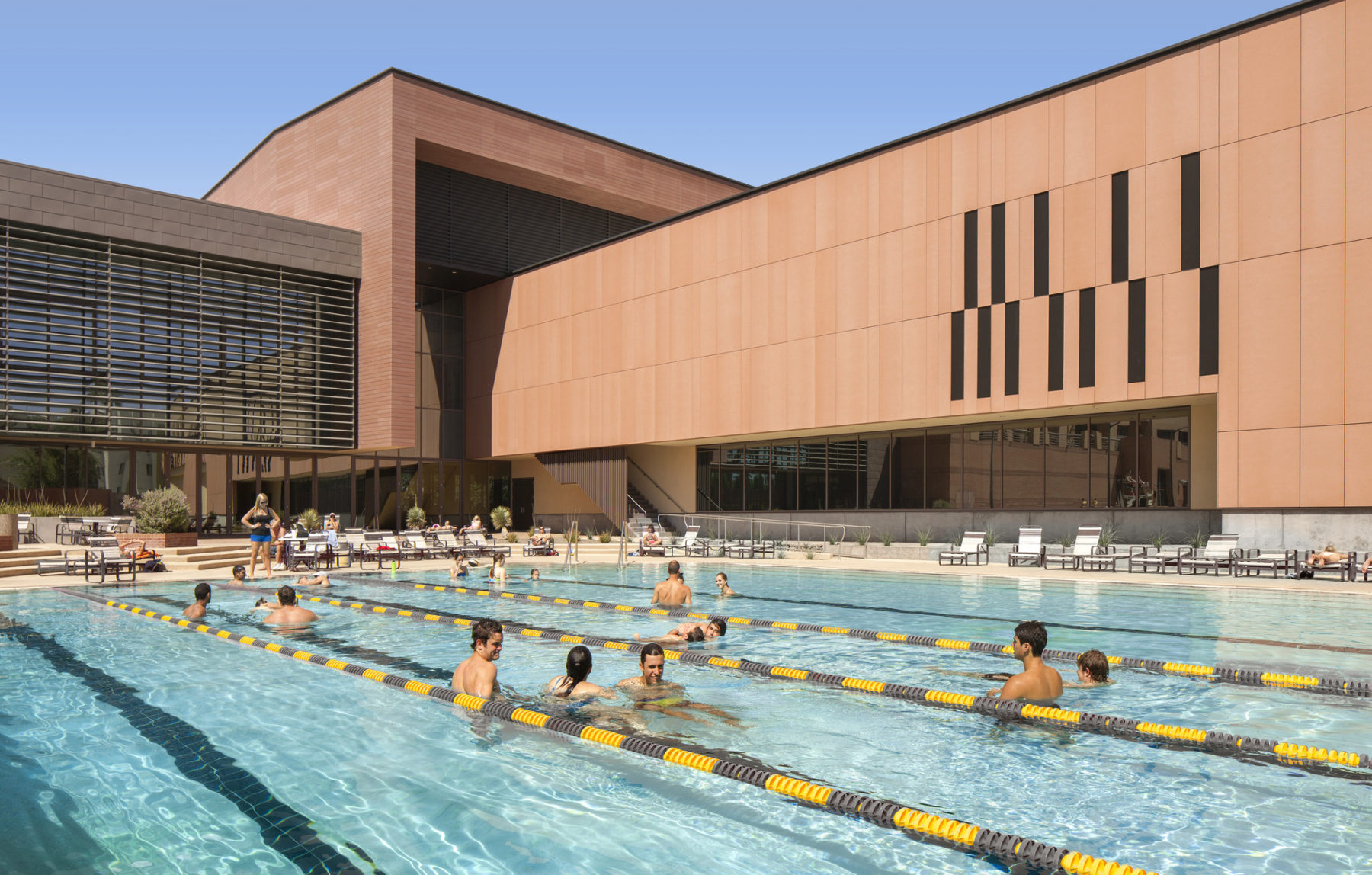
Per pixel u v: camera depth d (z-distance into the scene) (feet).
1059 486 76.07
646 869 12.35
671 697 23.34
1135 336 66.44
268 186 118.11
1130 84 67.26
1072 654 29.45
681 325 95.96
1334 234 58.18
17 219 78.89
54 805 15.03
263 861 12.64
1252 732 19.88
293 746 18.66
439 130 102.89
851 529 89.45
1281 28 60.70
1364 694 23.89
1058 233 70.44
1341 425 57.57
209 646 31.76
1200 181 63.82
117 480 87.76
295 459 102.06
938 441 83.66
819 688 24.63
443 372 117.91
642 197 120.78
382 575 63.36
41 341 79.97
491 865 12.46
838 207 84.02
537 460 121.90
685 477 105.09
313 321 98.63
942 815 14.64
